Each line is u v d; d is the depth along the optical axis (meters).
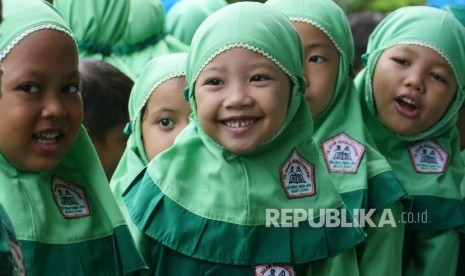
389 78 4.80
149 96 4.73
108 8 6.39
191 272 3.99
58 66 3.55
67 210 3.71
